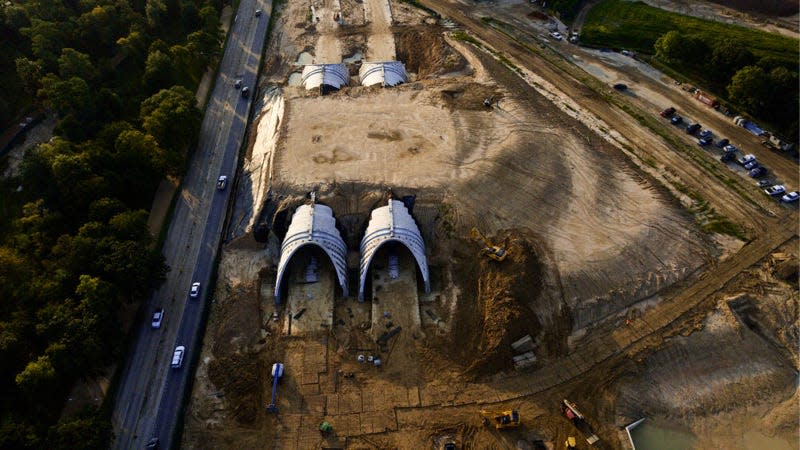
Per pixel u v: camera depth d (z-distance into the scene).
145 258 69.50
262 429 59.97
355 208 78.44
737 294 70.00
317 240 70.69
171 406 62.59
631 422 60.19
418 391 62.66
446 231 76.44
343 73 108.56
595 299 69.19
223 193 88.31
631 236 75.12
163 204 86.69
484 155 84.56
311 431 59.66
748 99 97.06
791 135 93.00
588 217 77.56
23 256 70.06
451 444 57.59
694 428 60.31
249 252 77.94
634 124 97.00
